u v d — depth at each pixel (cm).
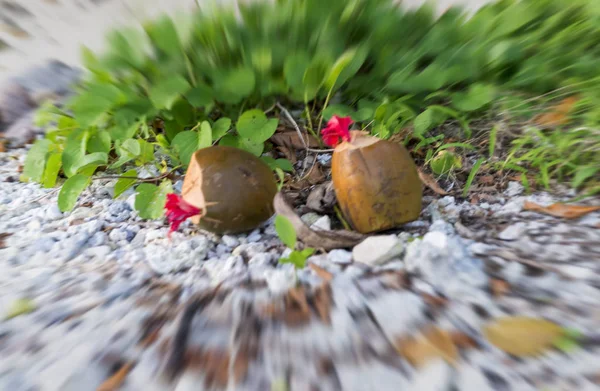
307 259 70
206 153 74
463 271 65
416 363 51
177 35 102
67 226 87
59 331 59
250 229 77
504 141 98
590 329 54
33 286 69
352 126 105
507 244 72
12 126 132
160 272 71
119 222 88
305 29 107
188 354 55
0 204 99
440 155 88
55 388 51
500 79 108
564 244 70
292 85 99
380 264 67
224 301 63
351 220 74
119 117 101
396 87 103
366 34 110
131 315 62
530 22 113
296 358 53
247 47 105
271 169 86
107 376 52
